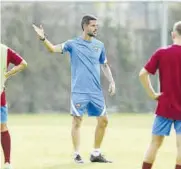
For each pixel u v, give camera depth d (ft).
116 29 243.81
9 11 240.94
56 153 111.86
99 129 99.96
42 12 242.37
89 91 99.96
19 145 126.41
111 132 163.22
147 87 73.00
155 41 244.22
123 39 243.40
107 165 95.66
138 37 244.22
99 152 100.22
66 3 242.78
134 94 242.17
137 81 242.37
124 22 244.42
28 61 242.17
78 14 243.40
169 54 72.43
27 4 241.76
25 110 243.19
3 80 80.79
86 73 99.96
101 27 243.60
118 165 95.76
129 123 198.18
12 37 240.94
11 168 85.30
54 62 242.99
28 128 175.83
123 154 111.14
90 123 199.62
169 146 125.18
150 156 74.28
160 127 73.26
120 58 242.58
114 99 241.96
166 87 72.64
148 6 244.63
